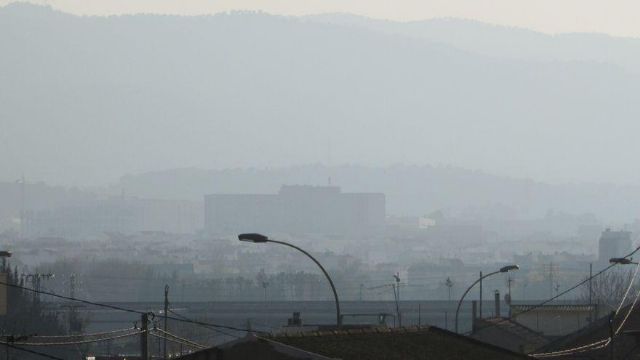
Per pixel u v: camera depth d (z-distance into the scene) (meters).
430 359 185.25
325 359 169.88
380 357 180.38
